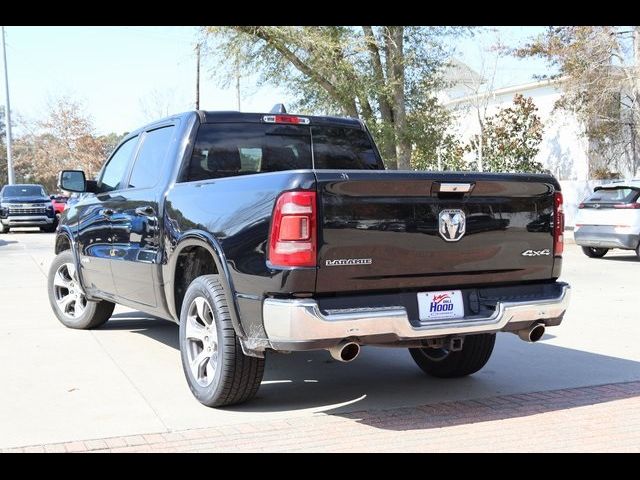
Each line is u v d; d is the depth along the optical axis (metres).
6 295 11.04
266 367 6.63
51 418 5.05
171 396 5.59
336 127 6.88
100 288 7.47
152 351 7.12
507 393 5.70
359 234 4.60
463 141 32.78
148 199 6.17
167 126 6.50
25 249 20.16
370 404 5.40
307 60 20.44
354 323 4.50
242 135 6.33
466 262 4.99
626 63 23.20
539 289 5.36
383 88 20.03
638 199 15.68
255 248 4.68
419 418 5.05
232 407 5.31
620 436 4.65
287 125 6.58
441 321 4.88
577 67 23.47
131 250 6.42
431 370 6.26
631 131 27.36
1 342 7.54
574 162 31.36
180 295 5.89
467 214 4.97
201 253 5.70
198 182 5.51
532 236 5.26
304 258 4.46
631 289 11.58
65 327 8.40
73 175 7.51
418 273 4.84
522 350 7.24
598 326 8.42
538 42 25.31
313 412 5.20
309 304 4.43
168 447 4.49
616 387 5.84
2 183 67.12
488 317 5.00
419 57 21.05
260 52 20.34
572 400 5.48
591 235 16.30
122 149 7.38
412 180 4.73
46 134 58.88
